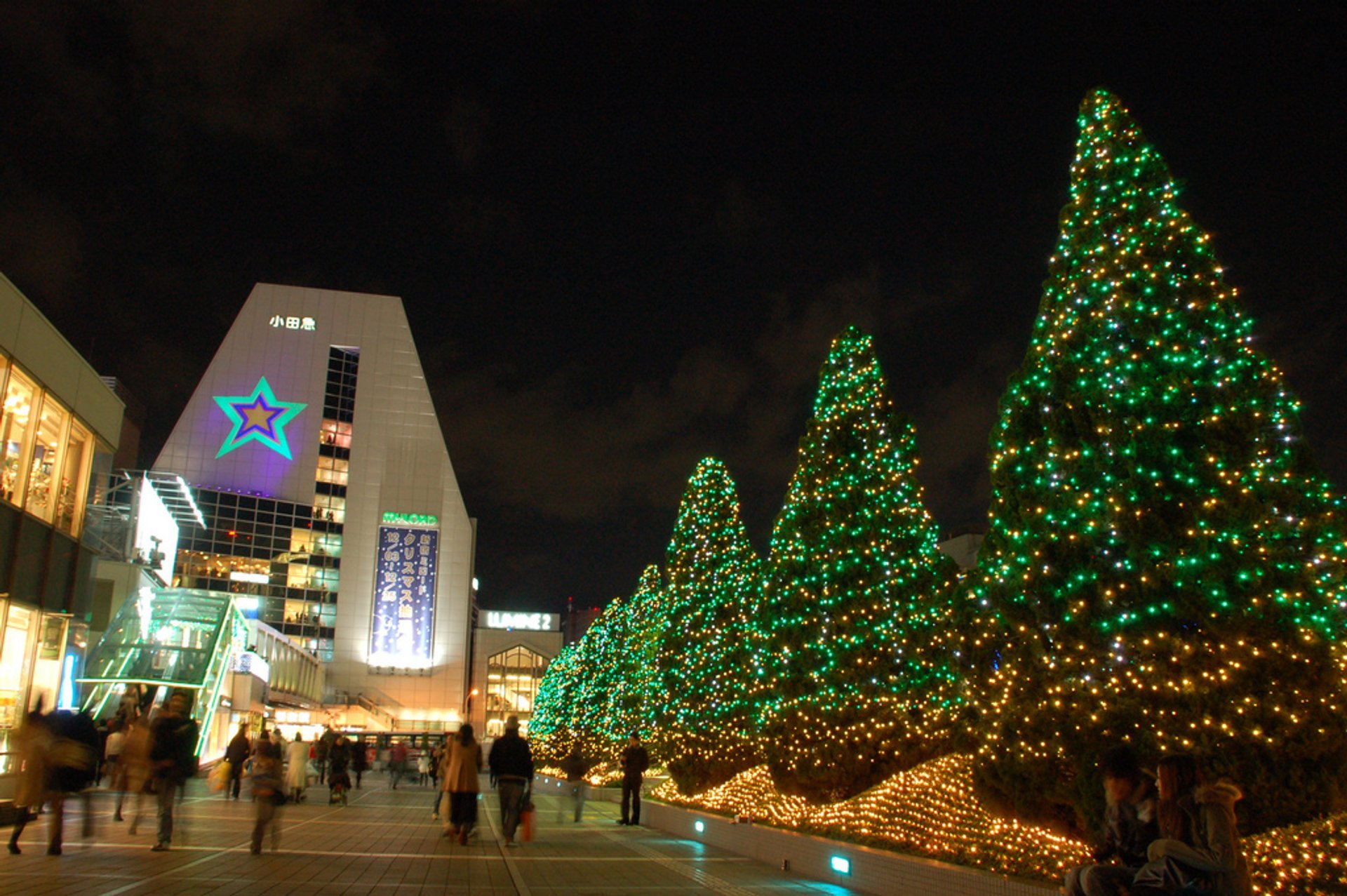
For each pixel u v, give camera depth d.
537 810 25.88
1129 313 10.44
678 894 10.88
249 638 43.88
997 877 9.35
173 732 12.78
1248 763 8.84
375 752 59.59
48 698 19.78
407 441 99.31
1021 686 10.34
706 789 21.84
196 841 14.14
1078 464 10.44
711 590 23.69
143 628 32.00
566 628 116.31
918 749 15.19
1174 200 11.01
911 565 16.16
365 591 94.06
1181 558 9.41
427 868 12.36
